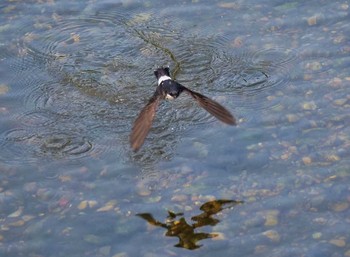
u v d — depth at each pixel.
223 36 17.28
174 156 13.91
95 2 18.67
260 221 12.42
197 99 10.88
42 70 16.52
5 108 15.31
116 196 13.03
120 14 18.25
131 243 12.05
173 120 14.82
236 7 18.11
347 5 17.78
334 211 12.57
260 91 15.56
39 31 17.67
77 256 11.86
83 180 13.42
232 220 12.45
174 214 12.60
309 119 14.65
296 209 12.63
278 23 17.44
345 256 11.66
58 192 13.14
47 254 11.92
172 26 17.77
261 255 11.76
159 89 12.74
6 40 17.36
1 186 13.31
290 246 11.90
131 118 15.08
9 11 18.27
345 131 14.29
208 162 13.73
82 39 17.52
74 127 14.80
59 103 15.52
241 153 13.89
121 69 16.64
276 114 14.85
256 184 13.20
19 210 12.80
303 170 13.45
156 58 16.86
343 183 13.11
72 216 12.63
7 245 12.09
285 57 16.44
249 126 14.57
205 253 11.81
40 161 13.89
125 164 13.76
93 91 15.90
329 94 15.25
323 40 16.78
